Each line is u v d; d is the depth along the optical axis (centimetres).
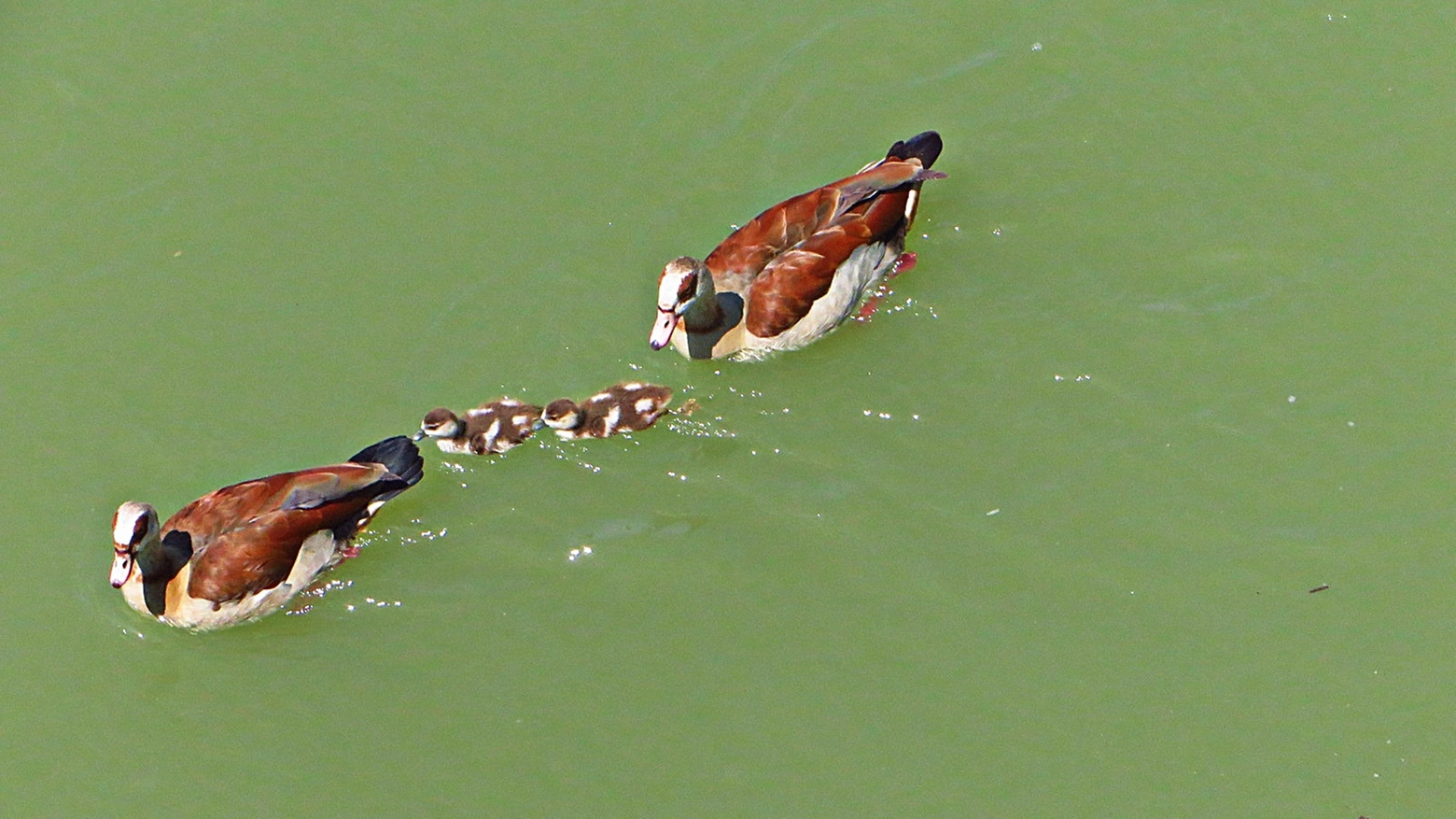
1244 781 1438
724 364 1783
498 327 1806
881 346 1784
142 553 1503
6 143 1934
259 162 1930
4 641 1572
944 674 1527
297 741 1505
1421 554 1580
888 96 1978
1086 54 2002
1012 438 1700
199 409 1739
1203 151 1906
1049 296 1805
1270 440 1675
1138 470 1664
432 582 1623
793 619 1575
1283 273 1800
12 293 1820
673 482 1700
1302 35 1997
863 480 1681
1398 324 1748
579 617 1588
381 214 1889
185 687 1550
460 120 1973
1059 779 1448
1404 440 1662
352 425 1731
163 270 1844
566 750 1488
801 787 1452
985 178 1902
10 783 1476
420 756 1489
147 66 2012
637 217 1889
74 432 1717
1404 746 1453
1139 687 1507
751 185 1917
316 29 2041
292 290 1830
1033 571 1597
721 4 2045
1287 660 1516
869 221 1736
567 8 2048
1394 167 1869
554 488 1705
